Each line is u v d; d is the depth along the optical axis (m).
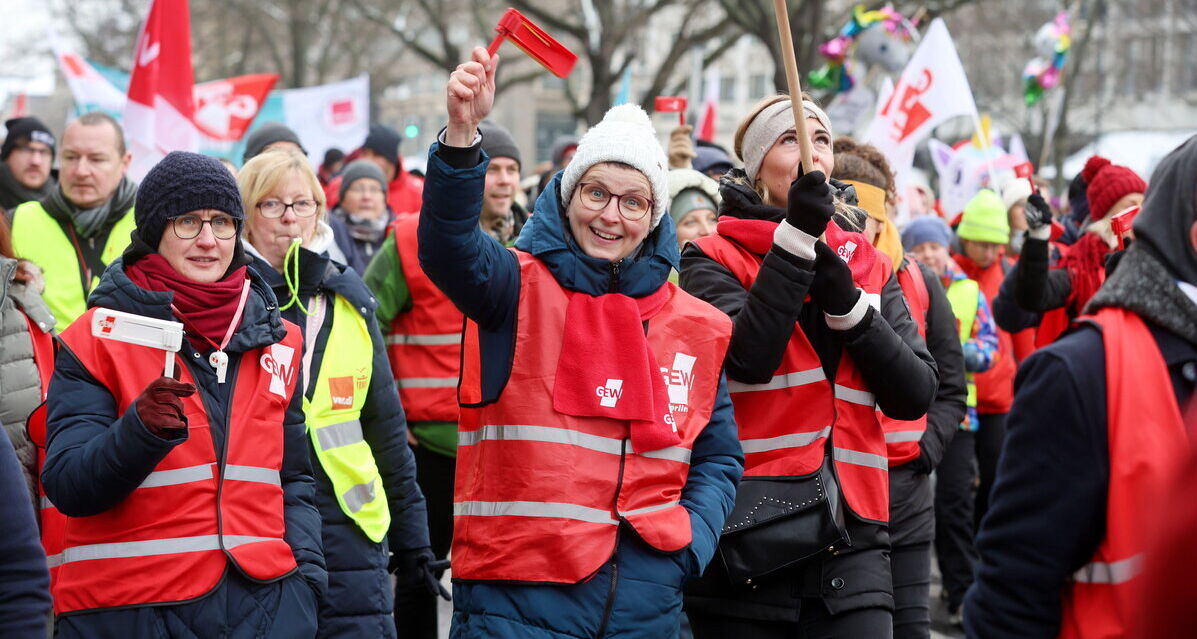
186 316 4.25
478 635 4.14
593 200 4.30
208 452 4.22
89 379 4.18
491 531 4.14
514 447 4.12
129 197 7.20
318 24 42.22
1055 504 3.17
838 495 4.86
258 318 4.41
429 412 7.35
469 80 3.94
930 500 6.33
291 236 5.52
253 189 5.49
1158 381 3.13
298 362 4.56
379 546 5.46
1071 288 7.81
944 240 8.91
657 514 4.18
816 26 23.23
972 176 12.93
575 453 4.12
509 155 7.93
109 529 4.10
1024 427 3.23
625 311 4.23
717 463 4.46
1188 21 50.84
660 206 4.38
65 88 29.09
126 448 3.89
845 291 4.77
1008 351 9.59
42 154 10.71
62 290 6.98
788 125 5.18
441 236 4.01
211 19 47.25
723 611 4.90
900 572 6.11
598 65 27.52
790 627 4.94
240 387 4.34
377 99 47.16
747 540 4.81
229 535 4.20
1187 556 2.26
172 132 9.25
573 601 4.07
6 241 5.43
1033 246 7.63
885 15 14.54
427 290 7.30
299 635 4.34
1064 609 3.22
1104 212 7.73
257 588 4.25
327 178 16.28
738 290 5.08
